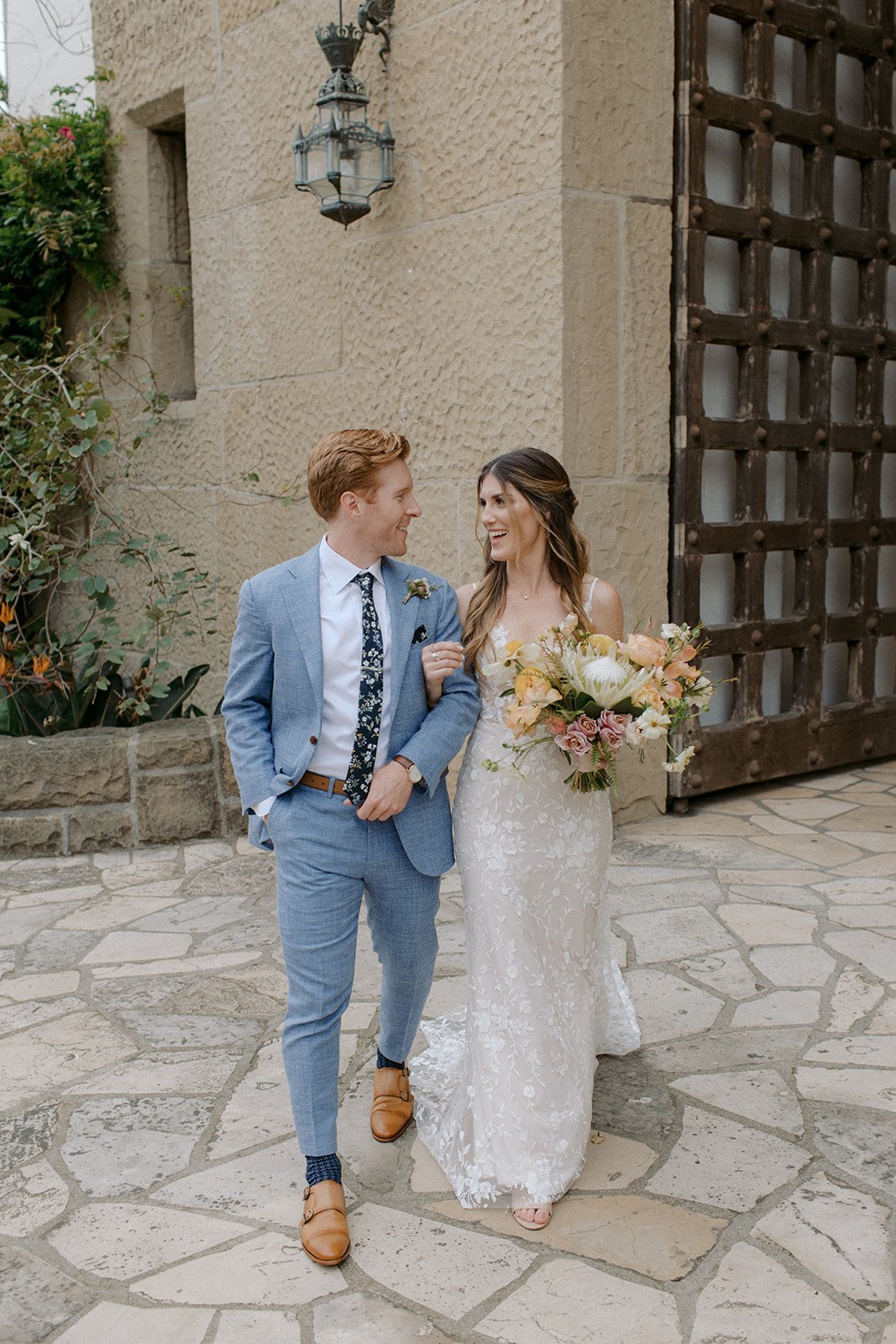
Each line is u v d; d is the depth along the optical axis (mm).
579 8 4656
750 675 5742
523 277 4879
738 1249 2400
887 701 6488
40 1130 2939
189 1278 2369
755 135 5375
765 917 4227
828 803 5738
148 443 7629
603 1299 2262
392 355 5574
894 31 5969
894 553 6727
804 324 5723
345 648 2475
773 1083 3064
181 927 4363
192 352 7797
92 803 5344
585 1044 2703
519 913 2613
